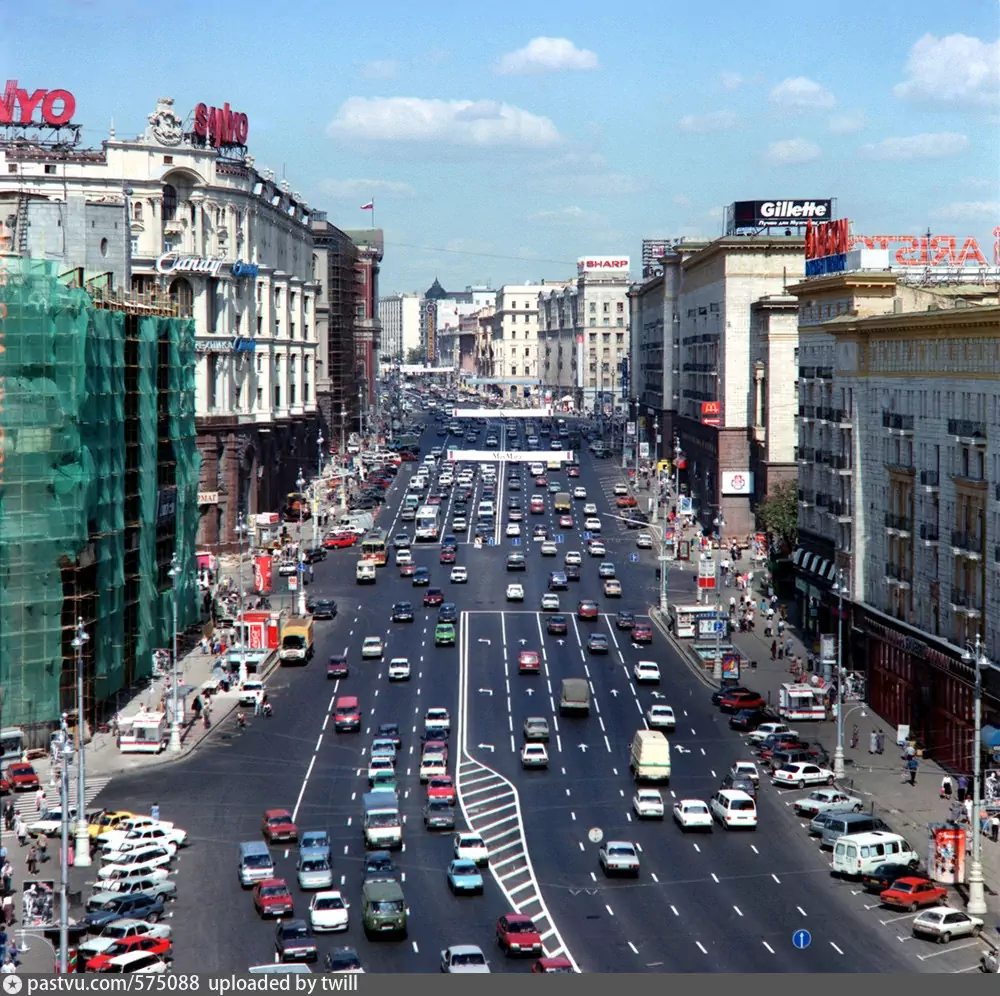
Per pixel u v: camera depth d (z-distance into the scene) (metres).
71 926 70.38
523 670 128.88
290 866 80.75
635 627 142.25
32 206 137.62
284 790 96.06
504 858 82.25
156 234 180.88
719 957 67.00
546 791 95.75
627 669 131.25
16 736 103.50
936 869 78.00
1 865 79.50
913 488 109.69
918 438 108.31
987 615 94.81
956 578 100.31
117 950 66.62
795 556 147.12
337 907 71.38
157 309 138.62
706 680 127.12
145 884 75.94
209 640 138.62
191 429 147.50
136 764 102.50
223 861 82.00
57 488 104.75
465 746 106.56
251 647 133.88
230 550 187.50
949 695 101.31
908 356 111.00
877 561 119.31
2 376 102.81
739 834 87.31
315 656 136.62
